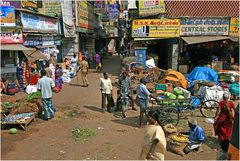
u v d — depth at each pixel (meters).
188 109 9.80
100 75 20.91
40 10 20.25
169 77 13.44
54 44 19.73
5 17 13.38
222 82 14.05
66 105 12.14
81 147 7.68
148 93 9.09
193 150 7.35
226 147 5.72
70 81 18.23
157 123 5.43
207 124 9.64
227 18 17.41
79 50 26.00
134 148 7.61
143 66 17.41
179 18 17.33
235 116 3.79
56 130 9.05
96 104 12.40
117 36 45.41
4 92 13.68
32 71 15.22
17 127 9.30
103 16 36.03
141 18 18.30
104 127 9.31
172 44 17.95
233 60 18.28
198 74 14.20
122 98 10.59
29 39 15.34
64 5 20.41
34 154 7.25
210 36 17.61
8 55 14.48
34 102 10.84
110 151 7.41
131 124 9.64
